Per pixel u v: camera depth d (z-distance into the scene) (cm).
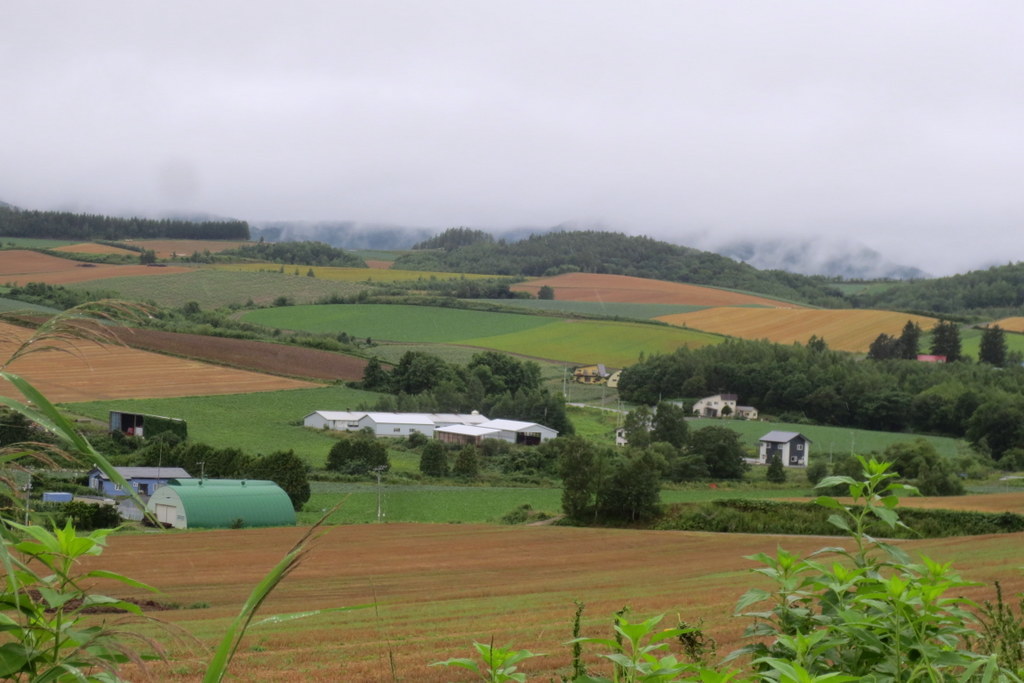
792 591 331
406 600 2583
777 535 4388
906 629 304
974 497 5250
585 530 4447
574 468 5056
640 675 266
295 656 1575
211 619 2134
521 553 3762
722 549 3853
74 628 187
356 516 4966
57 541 191
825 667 303
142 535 3800
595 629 1852
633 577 3112
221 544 3638
